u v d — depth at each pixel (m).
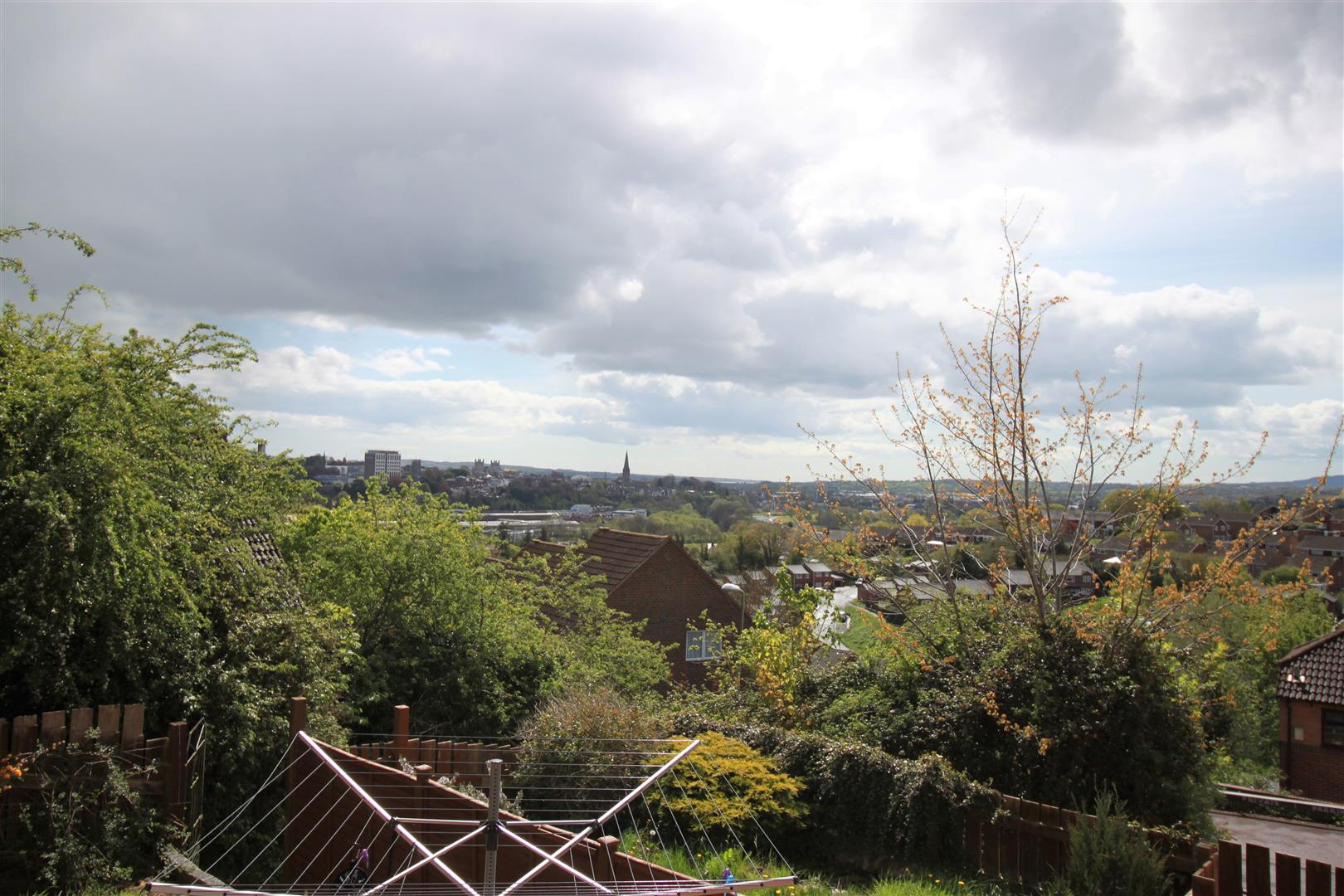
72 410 8.16
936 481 14.70
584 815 10.40
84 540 7.83
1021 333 13.32
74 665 8.08
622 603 30.09
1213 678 12.45
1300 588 11.70
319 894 6.39
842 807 10.08
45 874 6.75
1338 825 15.44
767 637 16.36
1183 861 8.45
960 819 9.51
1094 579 13.22
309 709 10.73
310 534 20.14
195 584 9.98
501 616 18.08
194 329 10.88
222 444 12.30
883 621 13.76
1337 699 26.08
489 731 15.58
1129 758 9.87
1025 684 10.79
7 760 6.82
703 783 9.91
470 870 6.76
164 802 7.84
